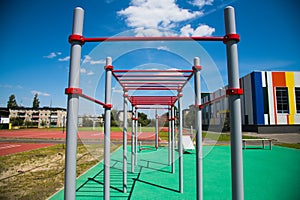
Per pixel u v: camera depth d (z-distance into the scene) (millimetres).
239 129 1583
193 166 6227
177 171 5539
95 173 5227
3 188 3967
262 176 4988
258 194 3715
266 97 19062
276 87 19172
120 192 3768
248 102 20219
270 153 8859
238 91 1598
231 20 1691
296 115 19078
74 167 1695
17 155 7918
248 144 12320
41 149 9672
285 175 5086
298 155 8312
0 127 38938
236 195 1533
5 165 6129
